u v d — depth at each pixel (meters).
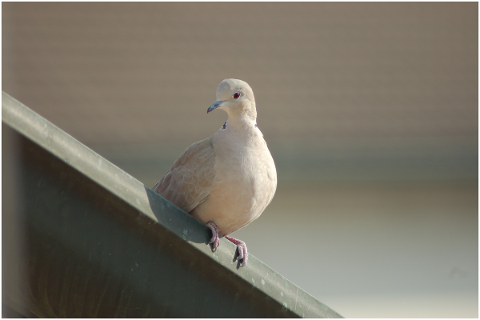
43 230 6.03
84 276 6.05
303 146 11.51
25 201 6.02
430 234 9.05
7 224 6.02
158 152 11.20
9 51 11.16
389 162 11.42
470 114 12.22
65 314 6.07
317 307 6.16
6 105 6.00
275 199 10.51
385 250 8.49
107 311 6.07
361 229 9.22
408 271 7.86
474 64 12.48
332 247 8.55
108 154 11.07
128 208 6.05
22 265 6.03
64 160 6.02
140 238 6.06
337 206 10.22
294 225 9.37
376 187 11.16
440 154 11.66
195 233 6.10
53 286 6.05
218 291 6.11
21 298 6.05
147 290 6.07
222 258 6.11
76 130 11.20
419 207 10.24
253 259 6.13
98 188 6.03
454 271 7.87
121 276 6.06
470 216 9.83
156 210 6.07
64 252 6.04
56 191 6.02
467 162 11.55
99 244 6.05
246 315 6.13
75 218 6.04
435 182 11.27
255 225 9.38
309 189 10.97
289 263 8.00
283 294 6.14
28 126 6.01
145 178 10.35
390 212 9.98
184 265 6.09
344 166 11.25
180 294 6.09
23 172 6.01
